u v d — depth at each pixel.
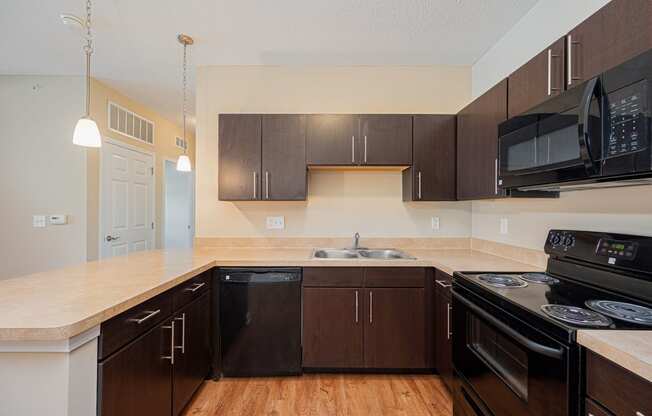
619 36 1.10
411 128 2.59
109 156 3.50
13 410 0.98
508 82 1.79
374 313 2.32
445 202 2.93
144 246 4.16
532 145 1.45
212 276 2.30
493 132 1.96
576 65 1.30
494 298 1.38
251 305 2.30
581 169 1.16
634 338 0.88
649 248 1.24
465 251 2.80
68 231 3.15
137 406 1.34
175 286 1.70
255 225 2.90
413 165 2.59
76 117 3.15
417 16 2.17
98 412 1.11
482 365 1.46
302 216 2.92
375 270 2.32
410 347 2.32
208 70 2.92
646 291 1.23
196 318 2.01
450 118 2.60
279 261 2.31
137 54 2.70
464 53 2.70
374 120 2.59
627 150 0.97
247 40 2.47
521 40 2.22
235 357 2.30
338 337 2.32
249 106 2.91
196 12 2.12
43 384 0.97
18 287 1.42
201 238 2.89
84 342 1.04
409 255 2.58
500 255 2.47
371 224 2.93
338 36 2.42
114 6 2.05
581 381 0.94
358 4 2.04
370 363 2.32
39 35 2.41
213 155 2.90
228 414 1.92
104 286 1.44
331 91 2.93
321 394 2.13
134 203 3.96
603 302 1.23
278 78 2.92
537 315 1.09
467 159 2.36
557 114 1.29
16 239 3.15
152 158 4.35
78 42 2.51
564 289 1.44
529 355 1.12
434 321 2.31
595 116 1.07
